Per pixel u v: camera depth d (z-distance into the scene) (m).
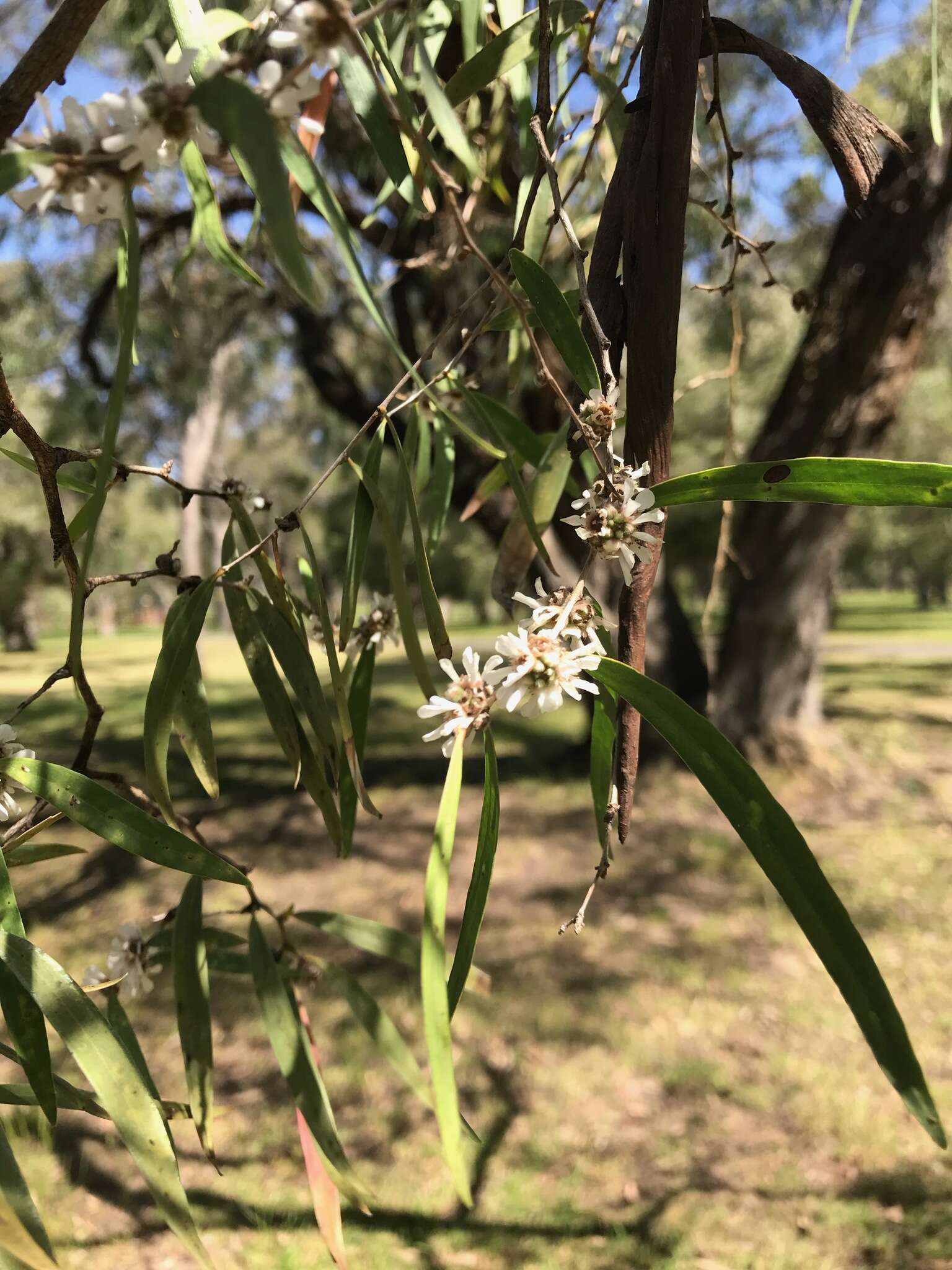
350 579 0.25
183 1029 0.24
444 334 0.24
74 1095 0.21
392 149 0.21
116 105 0.13
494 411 0.30
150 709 0.22
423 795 1.72
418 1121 0.76
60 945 1.08
